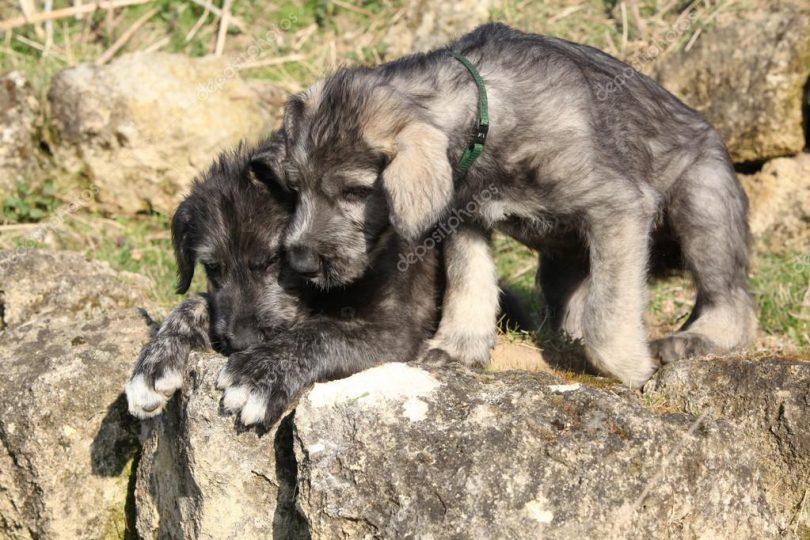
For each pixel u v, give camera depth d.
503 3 14.17
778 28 11.85
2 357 7.62
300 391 6.39
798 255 11.16
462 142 7.00
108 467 7.37
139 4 15.64
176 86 12.48
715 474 5.84
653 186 8.05
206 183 7.51
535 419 5.73
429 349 7.38
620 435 5.72
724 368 6.68
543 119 7.15
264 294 6.96
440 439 5.64
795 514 6.32
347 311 7.05
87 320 8.09
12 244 11.62
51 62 14.49
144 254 11.67
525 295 10.41
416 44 14.13
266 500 6.19
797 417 6.36
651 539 5.59
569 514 5.48
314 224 6.64
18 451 7.29
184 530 6.45
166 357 6.70
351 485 5.61
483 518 5.44
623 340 7.13
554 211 7.27
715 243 8.23
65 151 12.48
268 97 13.34
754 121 11.73
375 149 6.61
